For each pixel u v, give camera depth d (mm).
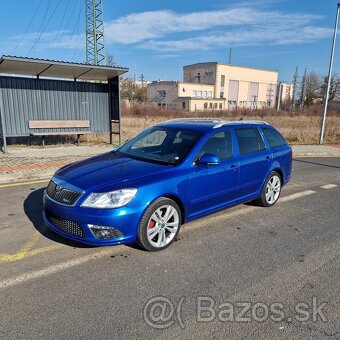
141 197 3670
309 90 76750
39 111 11328
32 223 4699
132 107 41188
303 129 21094
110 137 13047
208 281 3320
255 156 5266
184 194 4113
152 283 3258
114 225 3531
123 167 4109
